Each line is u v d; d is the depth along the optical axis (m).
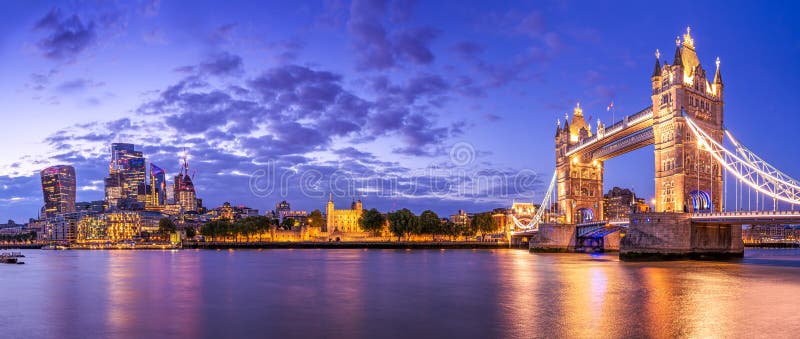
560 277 91.81
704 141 124.94
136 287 82.56
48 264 146.50
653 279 86.00
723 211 125.19
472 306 61.34
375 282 87.25
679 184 126.31
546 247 195.62
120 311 60.16
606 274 95.50
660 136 134.12
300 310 59.75
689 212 126.06
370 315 56.34
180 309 61.12
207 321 53.94
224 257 176.12
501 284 82.38
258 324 52.12
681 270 101.69
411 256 174.75
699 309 57.41
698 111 130.88
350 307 61.56
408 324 51.47
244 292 75.25
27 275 106.81
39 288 82.75
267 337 46.78
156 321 54.19
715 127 134.00
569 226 194.00
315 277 96.50
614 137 164.00
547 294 70.12
